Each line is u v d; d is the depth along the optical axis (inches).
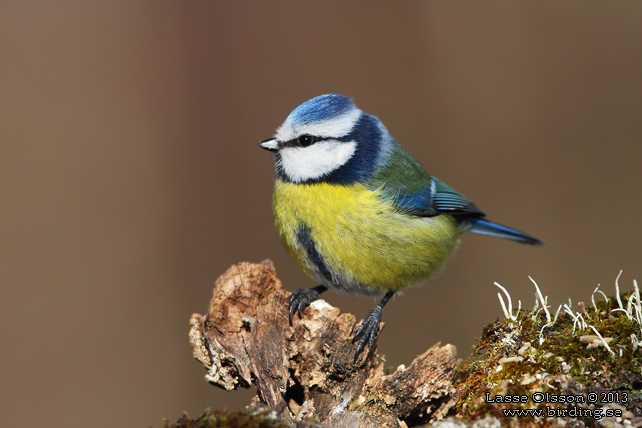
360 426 211.0
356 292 332.2
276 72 640.4
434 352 210.8
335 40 645.3
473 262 556.7
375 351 242.5
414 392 210.8
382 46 642.8
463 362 226.7
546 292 520.1
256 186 597.6
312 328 231.8
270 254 567.8
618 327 206.1
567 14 621.6
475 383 207.5
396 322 518.0
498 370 205.6
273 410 199.9
